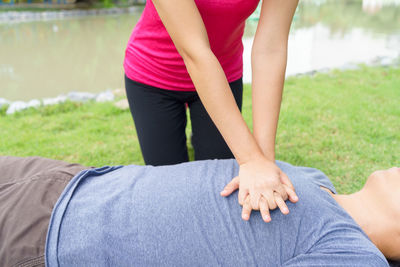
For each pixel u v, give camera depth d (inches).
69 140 113.1
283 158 98.0
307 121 120.8
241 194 39.8
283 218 39.1
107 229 38.5
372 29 326.6
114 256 37.8
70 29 407.2
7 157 51.9
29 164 50.1
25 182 44.8
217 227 38.5
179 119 69.4
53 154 104.6
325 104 134.0
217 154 68.9
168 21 43.6
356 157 96.2
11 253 38.7
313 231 38.4
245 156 42.6
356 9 500.1
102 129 120.8
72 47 300.7
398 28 329.7
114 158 102.0
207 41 44.8
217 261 37.3
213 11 53.9
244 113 128.1
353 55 231.6
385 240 45.0
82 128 122.7
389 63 198.4
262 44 50.4
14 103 148.6
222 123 43.5
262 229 38.5
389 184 46.8
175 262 37.6
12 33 377.1
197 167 45.6
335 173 89.1
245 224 38.7
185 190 41.3
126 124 125.6
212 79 42.8
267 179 39.9
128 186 42.9
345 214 41.9
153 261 37.6
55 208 40.4
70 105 143.9
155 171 46.1
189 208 39.6
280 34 50.2
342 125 115.5
